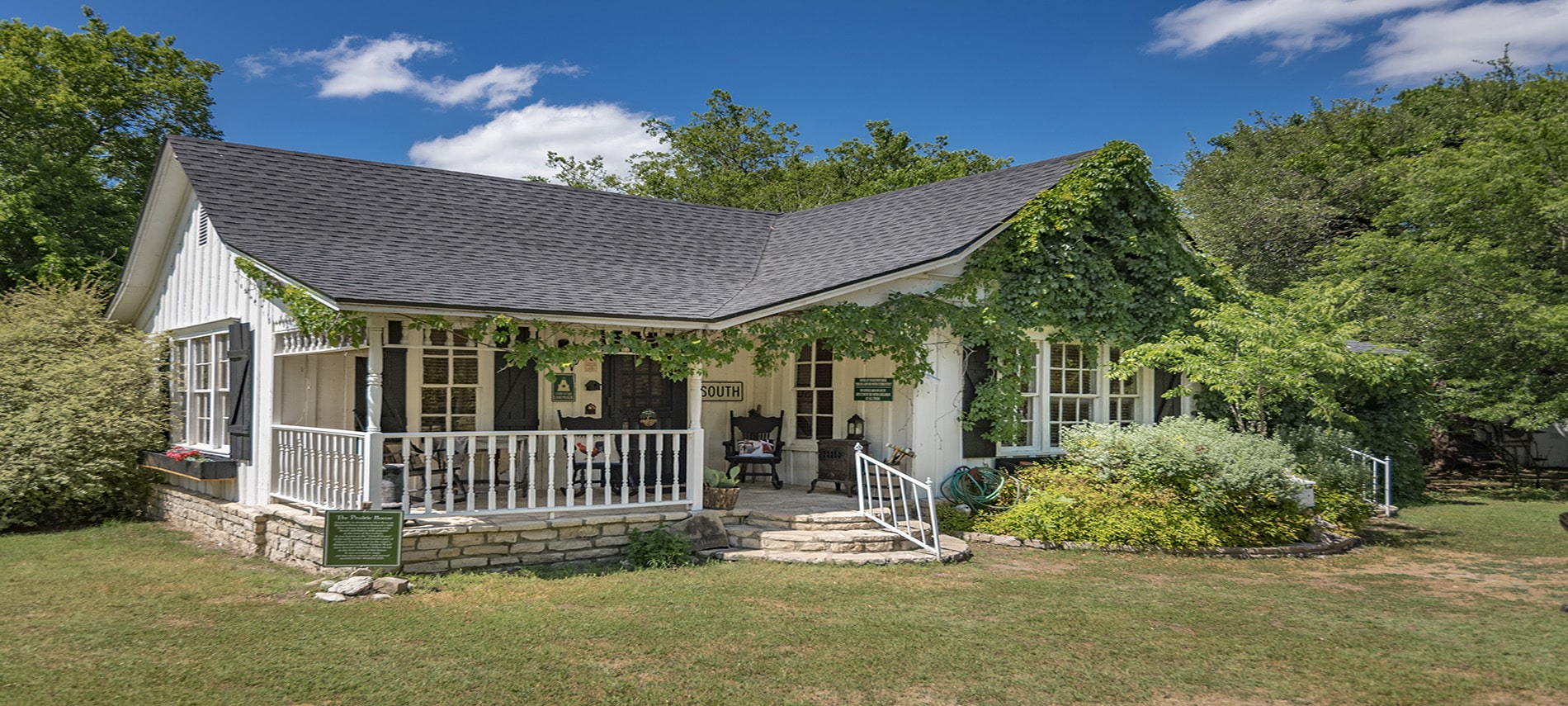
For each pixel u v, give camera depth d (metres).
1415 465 18.22
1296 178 29.73
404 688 6.12
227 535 12.33
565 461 12.91
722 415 15.01
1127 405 15.74
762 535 11.12
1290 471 12.67
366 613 8.09
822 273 13.62
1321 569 10.81
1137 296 15.25
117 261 23.48
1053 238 14.26
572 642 7.21
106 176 25.66
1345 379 17.14
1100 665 6.82
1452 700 6.10
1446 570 10.83
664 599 8.75
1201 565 10.90
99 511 15.20
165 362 15.71
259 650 6.91
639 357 11.20
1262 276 27.34
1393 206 24.11
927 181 37.09
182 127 27.41
